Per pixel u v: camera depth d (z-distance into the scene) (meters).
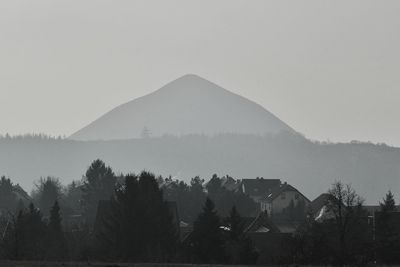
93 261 175.00
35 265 152.38
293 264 172.25
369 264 176.50
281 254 195.25
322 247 186.62
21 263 155.38
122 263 161.50
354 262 180.25
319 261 181.12
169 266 156.75
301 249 187.25
